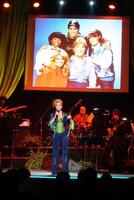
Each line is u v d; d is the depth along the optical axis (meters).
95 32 12.74
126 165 10.62
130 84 13.01
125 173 10.40
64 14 12.87
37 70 12.77
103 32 12.73
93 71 12.70
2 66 12.83
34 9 13.02
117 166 10.46
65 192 4.49
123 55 12.64
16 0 12.97
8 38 12.94
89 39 12.76
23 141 11.41
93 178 4.61
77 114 12.59
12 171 4.80
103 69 12.67
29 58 12.79
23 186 6.25
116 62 12.66
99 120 11.98
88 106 13.23
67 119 9.35
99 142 10.59
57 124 9.32
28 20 12.83
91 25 12.76
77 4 13.01
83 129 11.23
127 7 12.80
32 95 13.35
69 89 12.70
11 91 12.80
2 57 12.86
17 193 4.66
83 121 11.93
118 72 12.63
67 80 12.72
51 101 13.23
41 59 12.78
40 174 9.52
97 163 10.84
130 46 12.77
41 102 13.30
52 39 12.82
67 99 13.30
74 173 9.98
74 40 12.77
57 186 4.52
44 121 13.03
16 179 4.74
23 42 12.91
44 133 12.68
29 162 10.71
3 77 12.82
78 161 10.80
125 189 4.85
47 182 5.50
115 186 5.07
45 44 12.81
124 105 13.11
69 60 12.76
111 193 4.68
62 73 12.73
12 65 12.86
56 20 12.83
